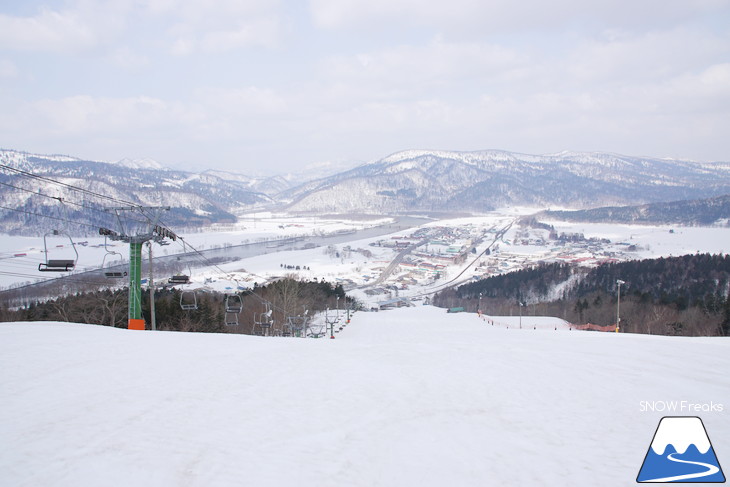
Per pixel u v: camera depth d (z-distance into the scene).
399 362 13.96
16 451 6.46
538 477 6.25
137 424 7.66
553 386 11.09
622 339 22.02
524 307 92.69
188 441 7.05
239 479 5.92
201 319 40.03
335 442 7.34
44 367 11.09
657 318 59.31
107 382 10.10
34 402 8.57
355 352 15.81
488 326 54.44
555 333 32.06
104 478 5.79
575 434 7.88
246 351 14.99
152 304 25.08
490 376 12.12
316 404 9.27
